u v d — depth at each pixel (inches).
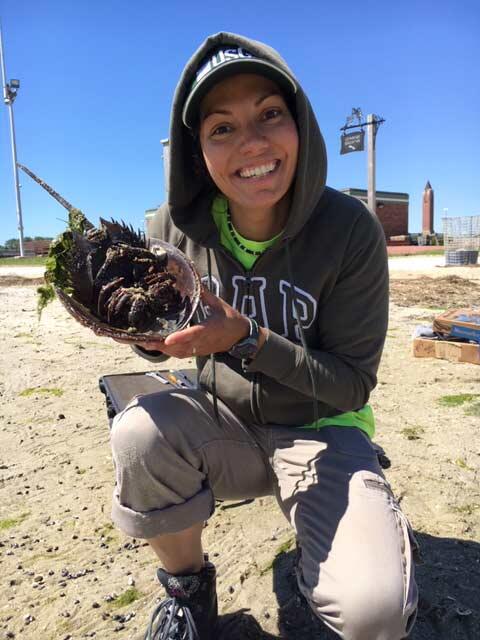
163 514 27.4
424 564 37.1
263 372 28.3
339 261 30.1
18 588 36.3
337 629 24.1
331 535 26.1
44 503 46.3
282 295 31.2
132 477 27.3
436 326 85.0
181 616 28.6
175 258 31.1
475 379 73.5
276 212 30.8
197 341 26.1
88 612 34.0
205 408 30.5
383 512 26.0
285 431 31.4
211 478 30.9
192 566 29.1
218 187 30.3
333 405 30.0
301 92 27.4
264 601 34.4
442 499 44.3
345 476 28.2
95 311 30.8
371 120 271.6
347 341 30.3
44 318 124.5
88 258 31.1
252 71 27.2
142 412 28.1
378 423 59.6
